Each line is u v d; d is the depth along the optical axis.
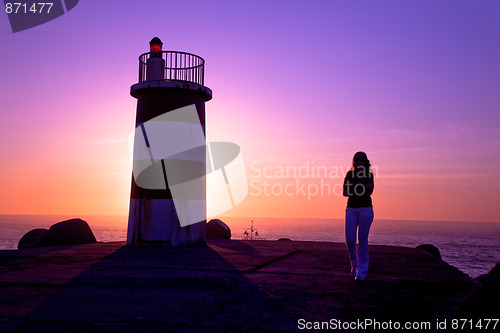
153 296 4.77
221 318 3.82
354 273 6.45
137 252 10.24
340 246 12.64
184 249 11.30
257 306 4.32
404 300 4.69
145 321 3.70
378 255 9.99
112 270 6.87
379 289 5.36
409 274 6.75
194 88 12.75
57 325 3.54
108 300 4.54
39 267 7.16
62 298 4.62
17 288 5.17
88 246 12.17
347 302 4.56
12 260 8.25
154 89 12.65
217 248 11.70
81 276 6.18
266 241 14.81
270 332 3.43
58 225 13.91
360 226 6.05
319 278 6.18
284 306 4.33
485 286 4.14
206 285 5.50
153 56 13.08
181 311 4.08
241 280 5.92
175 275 6.36
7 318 3.74
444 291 5.25
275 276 6.33
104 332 3.36
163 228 12.26
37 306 4.22
